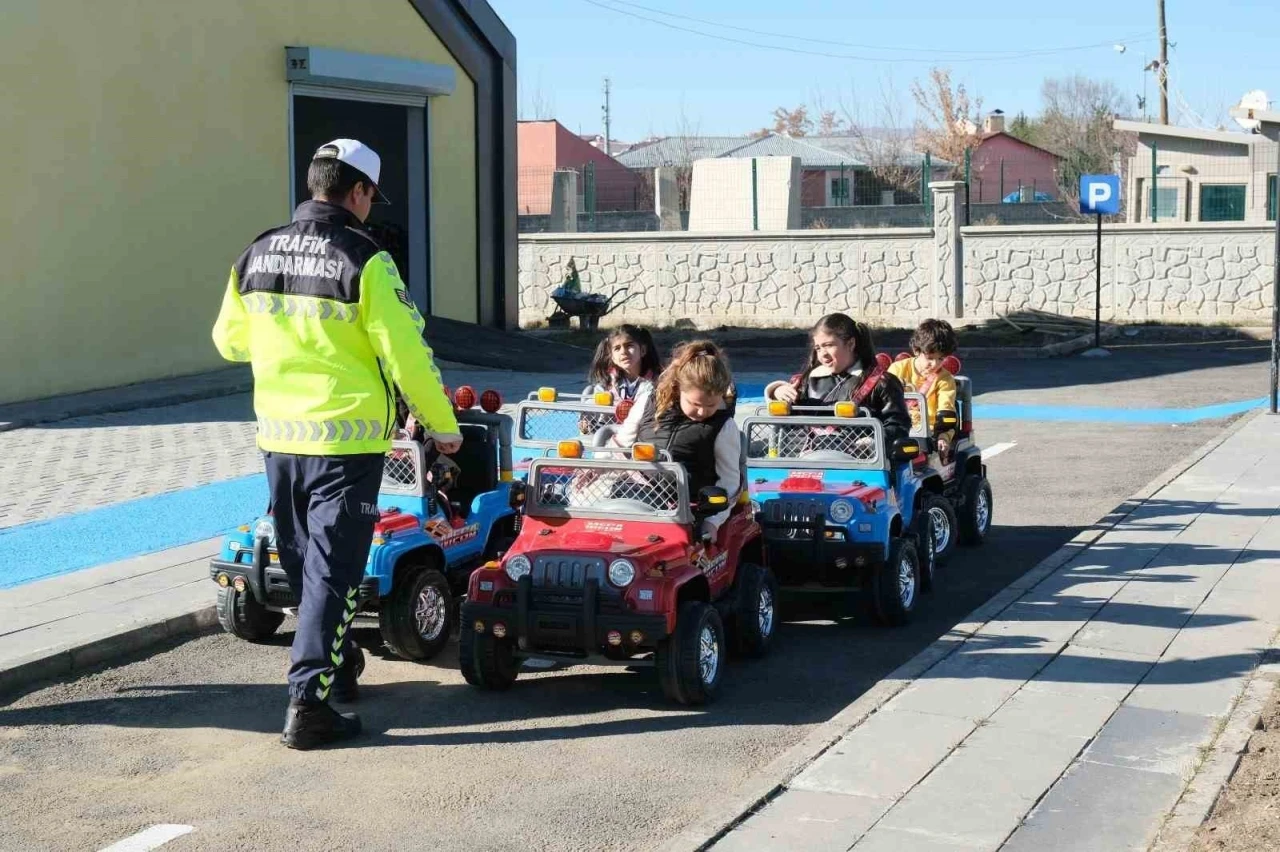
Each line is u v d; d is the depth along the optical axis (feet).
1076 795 17.08
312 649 19.80
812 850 15.58
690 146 217.56
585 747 19.99
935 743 18.89
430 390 19.92
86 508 35.83
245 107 65.67
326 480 19.93
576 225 111.75
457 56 79.92
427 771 19.03
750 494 26.43
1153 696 20.80
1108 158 197.26
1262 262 90.63
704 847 15.71
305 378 19.83
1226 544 31.32
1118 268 93.50
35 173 55.36
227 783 18.62
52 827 17.11
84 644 23.80
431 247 79.20
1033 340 86.69
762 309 100.01
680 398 23.49
